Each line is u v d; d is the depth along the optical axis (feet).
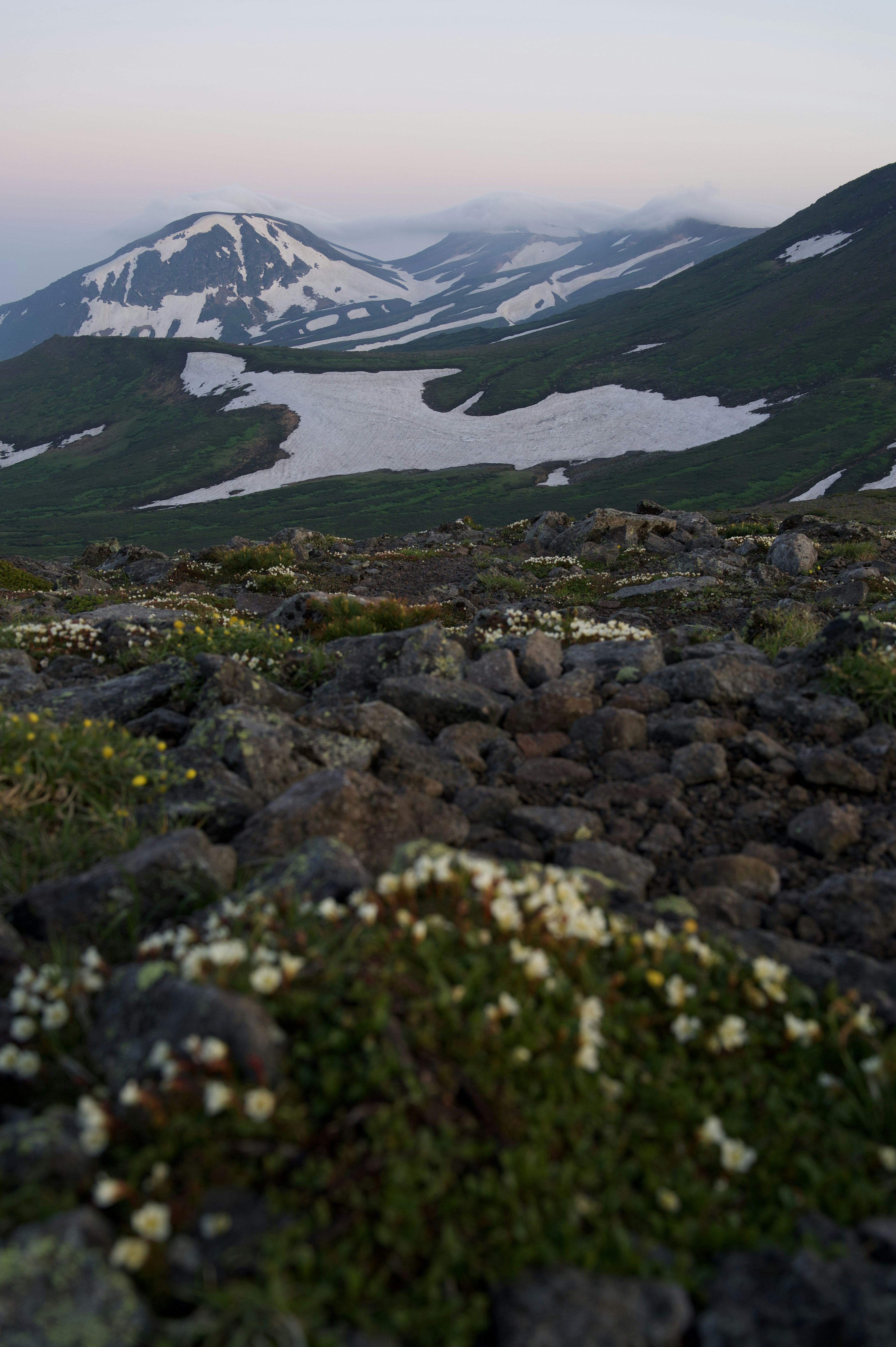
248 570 94.89
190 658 30.58
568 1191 9.37
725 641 38.11
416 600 71.10
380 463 636.48
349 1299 8.27
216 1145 9.45
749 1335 8.41
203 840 17.16
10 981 13.75
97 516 562.25
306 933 12.58
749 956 14.42
